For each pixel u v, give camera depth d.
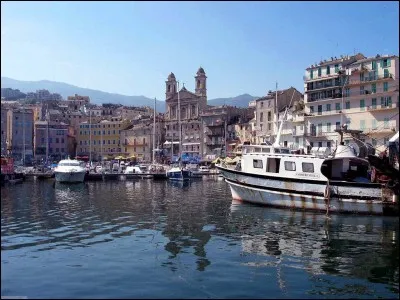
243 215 39.94
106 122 187.25
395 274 22.52
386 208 38.78
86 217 39.00
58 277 21.19
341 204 40.25
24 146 147.00
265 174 44.16
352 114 92.62
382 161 38.44
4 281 20.56
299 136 101.19
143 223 35.94
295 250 27.11
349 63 96.81
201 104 164.88
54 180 92.50
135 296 18.81
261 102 125.19
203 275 21.83
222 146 144.88
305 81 102.69
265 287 20.34
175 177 92.62
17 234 31.03
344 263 24.34
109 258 24.66
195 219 38.03
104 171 105.75
